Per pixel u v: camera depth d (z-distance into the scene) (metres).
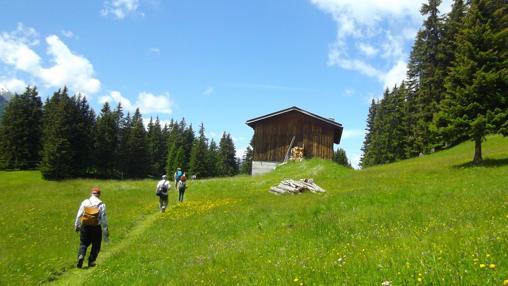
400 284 6.10
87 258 15.88
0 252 17.00
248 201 26.31
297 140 56.53
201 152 124.50
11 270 14.16
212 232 17.72
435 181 22.97
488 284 5.48
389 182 26.23
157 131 129.00
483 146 45.47
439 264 6.54
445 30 58.22
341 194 20.53
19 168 93.94
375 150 88.38
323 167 43.47
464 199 15.39
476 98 28.25
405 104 71.75
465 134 28.73
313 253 10.04
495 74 26.89
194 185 42.53
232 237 16.03
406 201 17.09
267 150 57.25
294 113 57.16
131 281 11.16
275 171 49.75
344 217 15.26
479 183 19.47
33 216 26.78
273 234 14.68
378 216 14.39
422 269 6.45
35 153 96.19
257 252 11.75
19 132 93.75
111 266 13.55
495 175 22.17
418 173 29.14
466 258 6.64
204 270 10.43
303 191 27.88
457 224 10.44
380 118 94.44
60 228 22.72
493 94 27.56
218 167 145.75
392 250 8.33
